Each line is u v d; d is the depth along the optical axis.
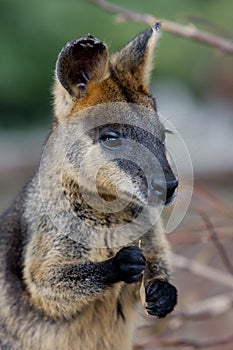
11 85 42.81
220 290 16.78
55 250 10.83
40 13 42.34
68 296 10.75
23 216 11.35
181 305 15.11
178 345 13.20
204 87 37.66
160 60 42.56
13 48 42.53
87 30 41.75
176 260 13.83
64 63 10.65
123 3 41.41
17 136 39.66
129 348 11.66
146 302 10.70
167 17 40.81
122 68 11.12
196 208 14.33
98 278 10.50
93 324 11.20
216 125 32.09
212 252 16.36
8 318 11.35
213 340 13.13
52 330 11.17
